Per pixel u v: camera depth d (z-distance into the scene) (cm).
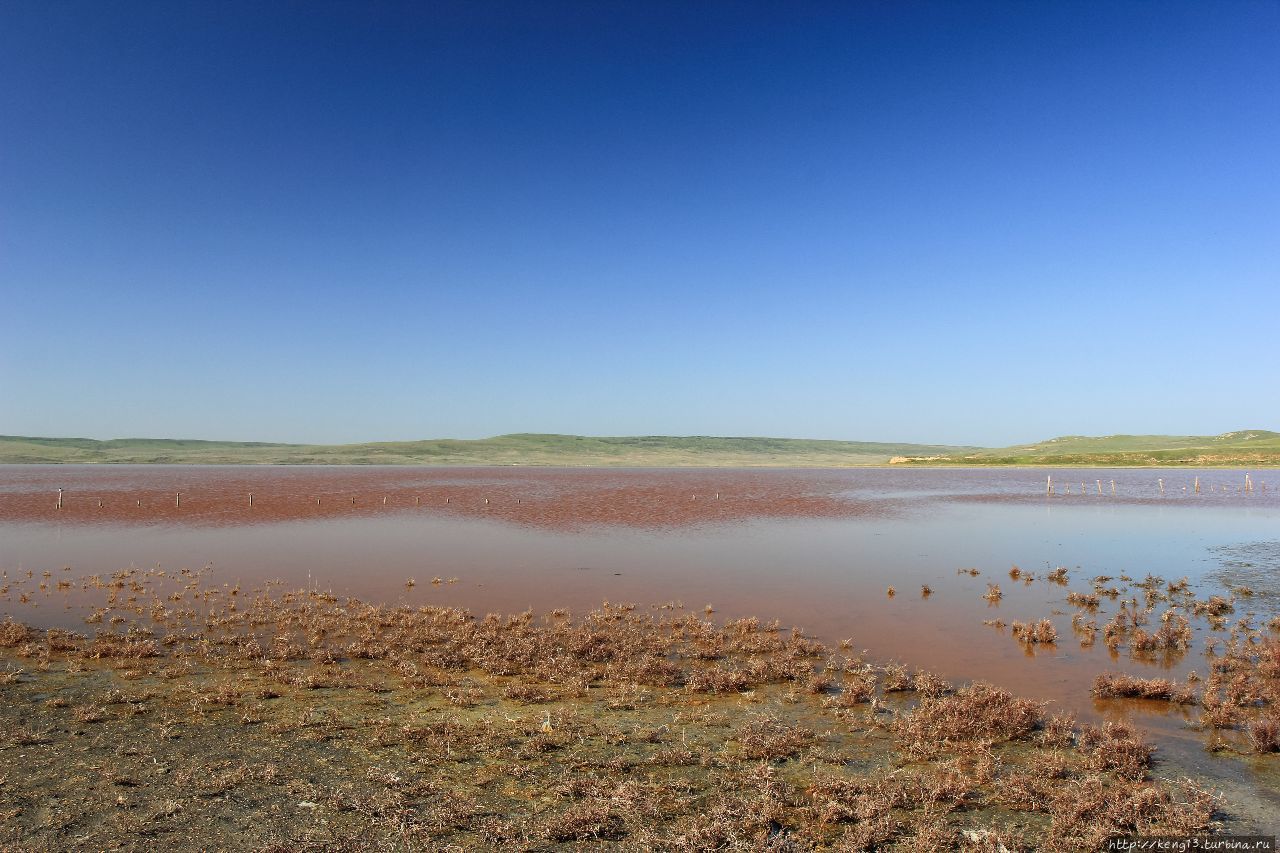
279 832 873
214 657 1620
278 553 3142
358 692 1391
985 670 1578
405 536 3684
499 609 2142
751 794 990
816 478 10319
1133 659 1661
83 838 851
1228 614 2103
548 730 1190
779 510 5103
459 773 1042
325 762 1072
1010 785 1010
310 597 2266
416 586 2456
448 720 1239
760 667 1512
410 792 978
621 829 898
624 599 2270
